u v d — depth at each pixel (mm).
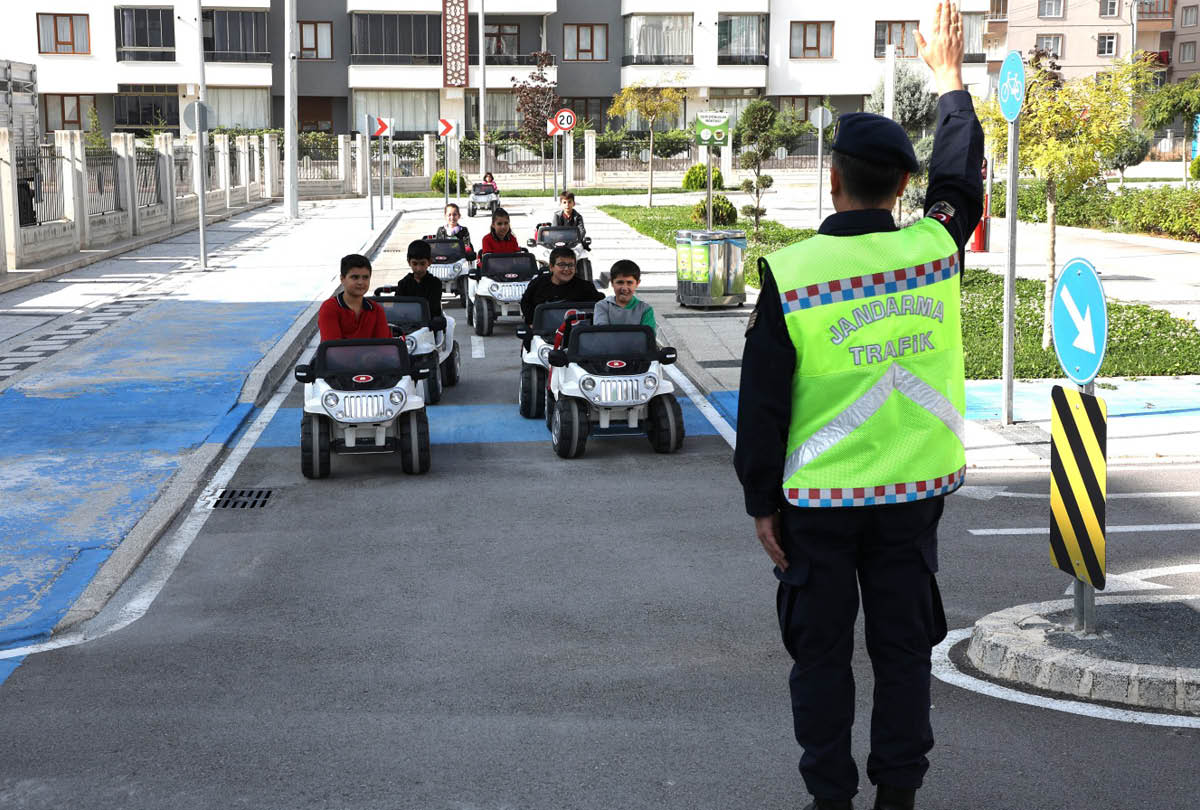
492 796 4418
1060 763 4578
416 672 5762
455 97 65688
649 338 10836
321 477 9914
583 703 5316
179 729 5102
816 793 3779
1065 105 14070
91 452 10453
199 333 16797
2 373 14031
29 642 6359
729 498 9234
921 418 3650
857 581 3814
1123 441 10531
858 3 66500
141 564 7738
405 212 43656
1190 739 4766
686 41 65750
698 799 4363
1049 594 6852
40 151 24812
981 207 3893
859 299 3588
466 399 13297
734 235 18938
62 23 61344
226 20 62094
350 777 4598
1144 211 29703
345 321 10461
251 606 6879
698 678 5617
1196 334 15406
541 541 8125
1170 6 83875
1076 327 6055
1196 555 7547
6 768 4750
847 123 3664
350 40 64062
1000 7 77688
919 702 3754
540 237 22625
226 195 41344
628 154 60031
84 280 22812
